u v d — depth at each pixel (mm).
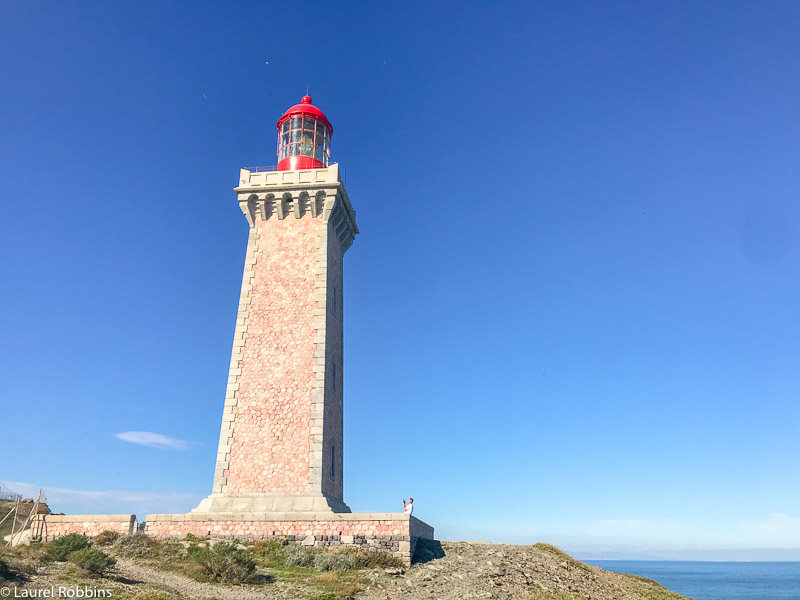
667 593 33719
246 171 37375
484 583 25141
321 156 39906
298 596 21188
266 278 35281
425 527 32781
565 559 33875
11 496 41906
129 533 28500
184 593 20141
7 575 19297
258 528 28562
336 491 34125
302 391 32625
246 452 31703
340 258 40031
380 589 23312
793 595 177250
